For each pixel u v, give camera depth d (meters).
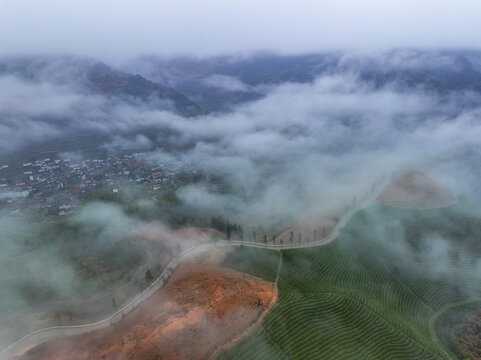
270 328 161.75
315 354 154.88
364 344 164.50
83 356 156.00
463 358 178.50
